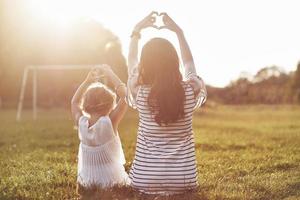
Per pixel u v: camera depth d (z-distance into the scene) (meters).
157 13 6.52
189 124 6.11
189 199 5.83
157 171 6.01
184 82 6.10
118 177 6.61
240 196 6.09
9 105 50.00
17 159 10.16
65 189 6.72
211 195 6.09
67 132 17.95
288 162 8.70
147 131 6.11
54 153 11.00
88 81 6.96
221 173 7.79
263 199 6.05
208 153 10.63
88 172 6.59
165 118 5.91
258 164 8.70
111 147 6.59
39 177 7.62
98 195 6.09
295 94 48.00
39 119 28.89
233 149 11.59
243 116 32.38
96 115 6.65
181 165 6.03
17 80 51.47
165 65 5.98
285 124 21.11
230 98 48.78
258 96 48.50
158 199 5.77
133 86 6.21
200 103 6.17
